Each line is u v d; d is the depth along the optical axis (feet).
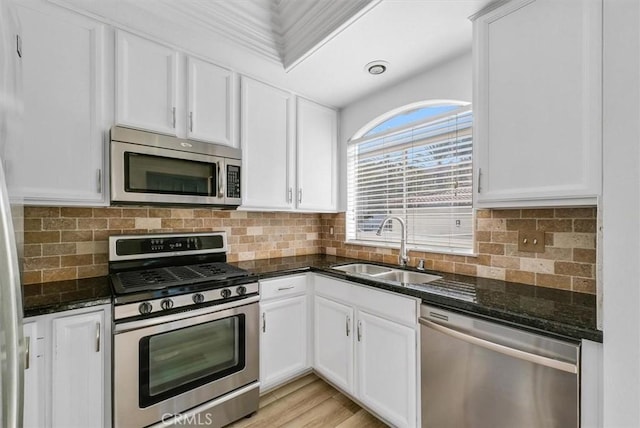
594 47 3.60
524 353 3.60
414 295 4.87
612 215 2.39
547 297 4.33
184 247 6.76
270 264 7.57
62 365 4.19
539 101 4.03
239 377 5.85
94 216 5.87
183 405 5.15
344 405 6.34
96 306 4.45
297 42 5.90
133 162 5.16
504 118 4.38
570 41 3.78
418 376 4.91
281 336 6.71
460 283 5.26
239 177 6.51
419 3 4.48
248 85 6.85
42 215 5.36
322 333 6.93
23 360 2.31
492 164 4.50
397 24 4.95
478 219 5.81
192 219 7.17
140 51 5.41
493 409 3.93
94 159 4.95
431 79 6.52
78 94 4.80
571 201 3.82
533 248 5.05
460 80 6.01
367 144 8.43
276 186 7.40
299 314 7.06
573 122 3.75
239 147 6.73
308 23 5.46
